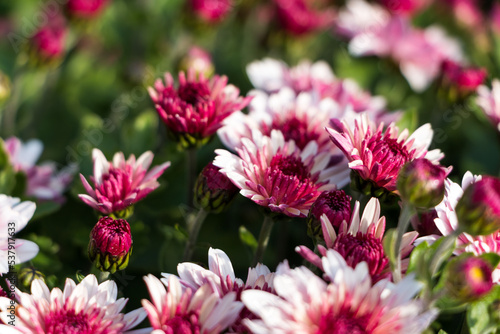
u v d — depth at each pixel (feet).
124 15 2.28
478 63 2.23
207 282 1.36
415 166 1.33
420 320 1.28
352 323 1.28
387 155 1.42
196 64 2.04
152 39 2.23
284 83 1.92
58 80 2.15
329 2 2.68
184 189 1.73
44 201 1.70
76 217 1.73
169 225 1.73
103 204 1.49
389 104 2.14
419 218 1.54
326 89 1.86
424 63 2.12
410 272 1.35
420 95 2.17
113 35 2.26
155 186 1.51
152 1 2.31
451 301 1.32
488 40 2.38
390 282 1.32
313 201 1.46
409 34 2.11
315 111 1.66
